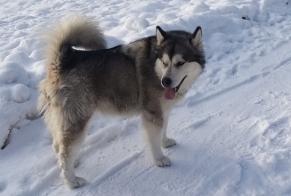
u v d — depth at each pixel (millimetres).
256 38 3799
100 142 2568
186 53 2203
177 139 2568
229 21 3982
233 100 2920
